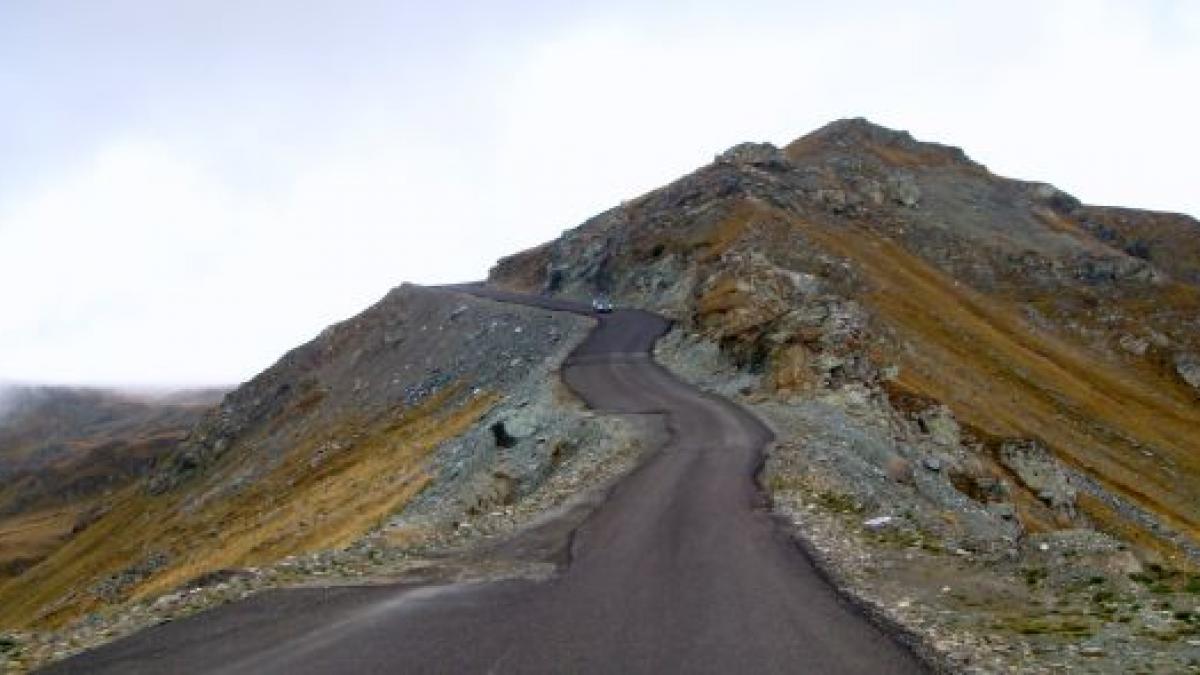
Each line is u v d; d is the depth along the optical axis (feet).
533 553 66.28
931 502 130.62
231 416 418.51
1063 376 304.91
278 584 58.13
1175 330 392.47
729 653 41.04
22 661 44.16
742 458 109.91
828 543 66.59
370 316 408.46
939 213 467.11
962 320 318.86
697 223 355.97
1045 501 182.29
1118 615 45.06
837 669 38.42
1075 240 458.50
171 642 44.62
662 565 60.44
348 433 294.05
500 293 402.93
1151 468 253.03
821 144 526.16
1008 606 48.34
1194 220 564.30
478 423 185.57
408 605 51.26
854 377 174.50
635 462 111.75
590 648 42.32
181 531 301.22
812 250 322.14
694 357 209.56
